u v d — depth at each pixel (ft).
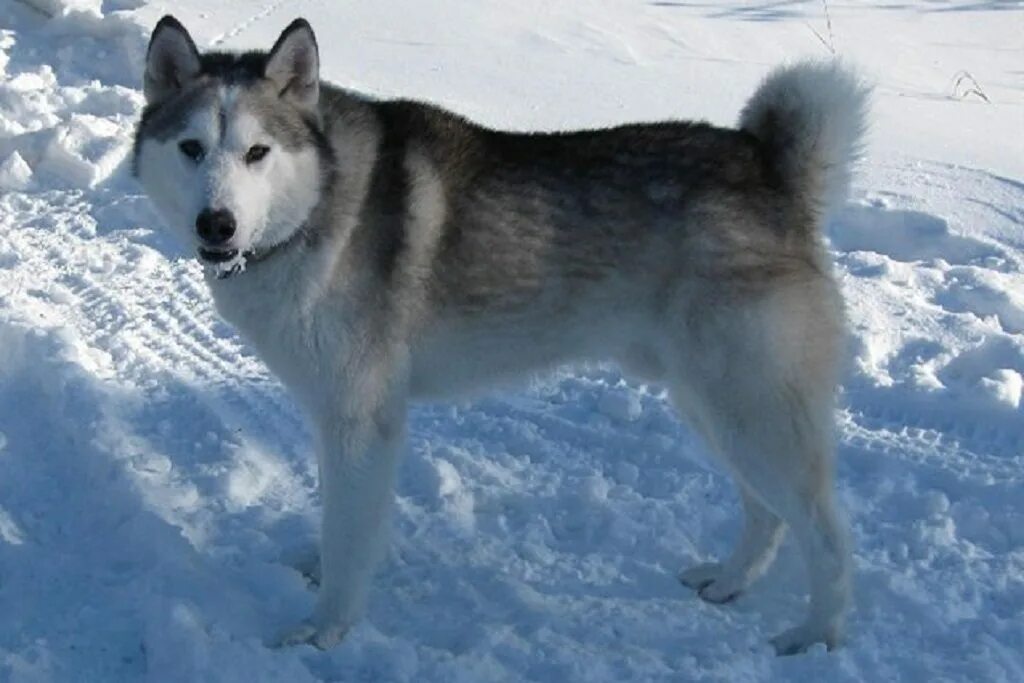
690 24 36.73
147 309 22.74
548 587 16.25
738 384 14.62
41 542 16.48
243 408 19.98
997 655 14.67
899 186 26.43
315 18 34.86
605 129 15.47
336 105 14.93
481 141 15.23
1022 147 28.99
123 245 24.81
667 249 14.61
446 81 30.94
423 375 15.39
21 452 18.47
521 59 32.83
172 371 20.83
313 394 14.79
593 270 14.90
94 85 30.19
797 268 14.67
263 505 17.70
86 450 18.15
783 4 39.63
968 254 24.50
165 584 15.10
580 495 17.84
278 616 15.29
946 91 32.96
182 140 13.88
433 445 19.24
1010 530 17.34
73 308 22.68
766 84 15.17
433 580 16.25
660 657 14.79
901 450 18.99
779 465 14.70
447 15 35.63
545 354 15.53
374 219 14.49
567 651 14.64
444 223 14.75
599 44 34.32
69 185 26.99
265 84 14.08
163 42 14.44
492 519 17.61
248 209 13.70
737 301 14.46
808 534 14.80
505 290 14.98
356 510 14.79
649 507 17.72
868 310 21.99
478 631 14.90
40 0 34.06
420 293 14.79
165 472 18.21
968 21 39.27
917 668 14.53
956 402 19.81
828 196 15.10
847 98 14.83
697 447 19.21
